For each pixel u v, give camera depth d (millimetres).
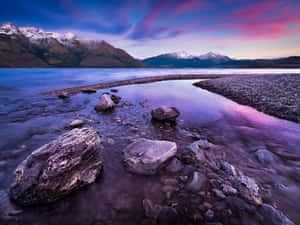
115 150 4508
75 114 8320
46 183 2525
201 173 3400
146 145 4020
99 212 2465
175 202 2621
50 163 2658
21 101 11398
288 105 8547
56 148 2896
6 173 3371
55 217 2367
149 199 2703
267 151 4320
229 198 2664
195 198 2697
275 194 2807
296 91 11023
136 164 3459
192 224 2234
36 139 5172
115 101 11844
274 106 8922
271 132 5984
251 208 2455
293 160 4012
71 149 2938
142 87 21422
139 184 3092
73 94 14969
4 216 2328
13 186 2633
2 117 7520
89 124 6730
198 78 38344
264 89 13078
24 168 2746
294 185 3057
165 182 3141
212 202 2598
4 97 12578
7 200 2594
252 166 3748
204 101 12164
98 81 28188
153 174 3367
